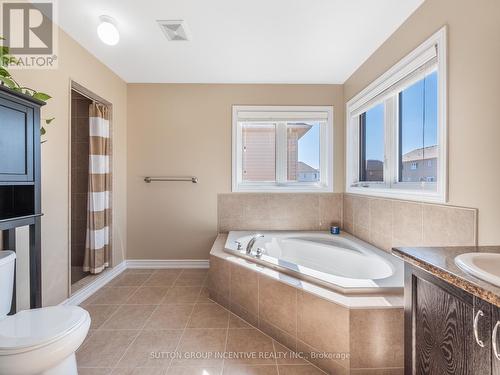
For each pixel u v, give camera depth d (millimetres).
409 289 979
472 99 1295
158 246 3035
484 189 1240
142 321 1896
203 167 3020
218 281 2176
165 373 1394
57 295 1893
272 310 1702
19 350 996
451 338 780
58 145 1887
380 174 2371
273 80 2910
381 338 1316
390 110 2150
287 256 2705
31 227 1373
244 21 1848
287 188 3055
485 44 1220
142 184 3014
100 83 2449
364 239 2502
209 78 2865
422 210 1677
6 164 1183
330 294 1445
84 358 1501
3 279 1252
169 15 1773
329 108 3002
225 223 3027
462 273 755
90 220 2541
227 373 1396
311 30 1957
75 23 1857
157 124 3000
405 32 1828
